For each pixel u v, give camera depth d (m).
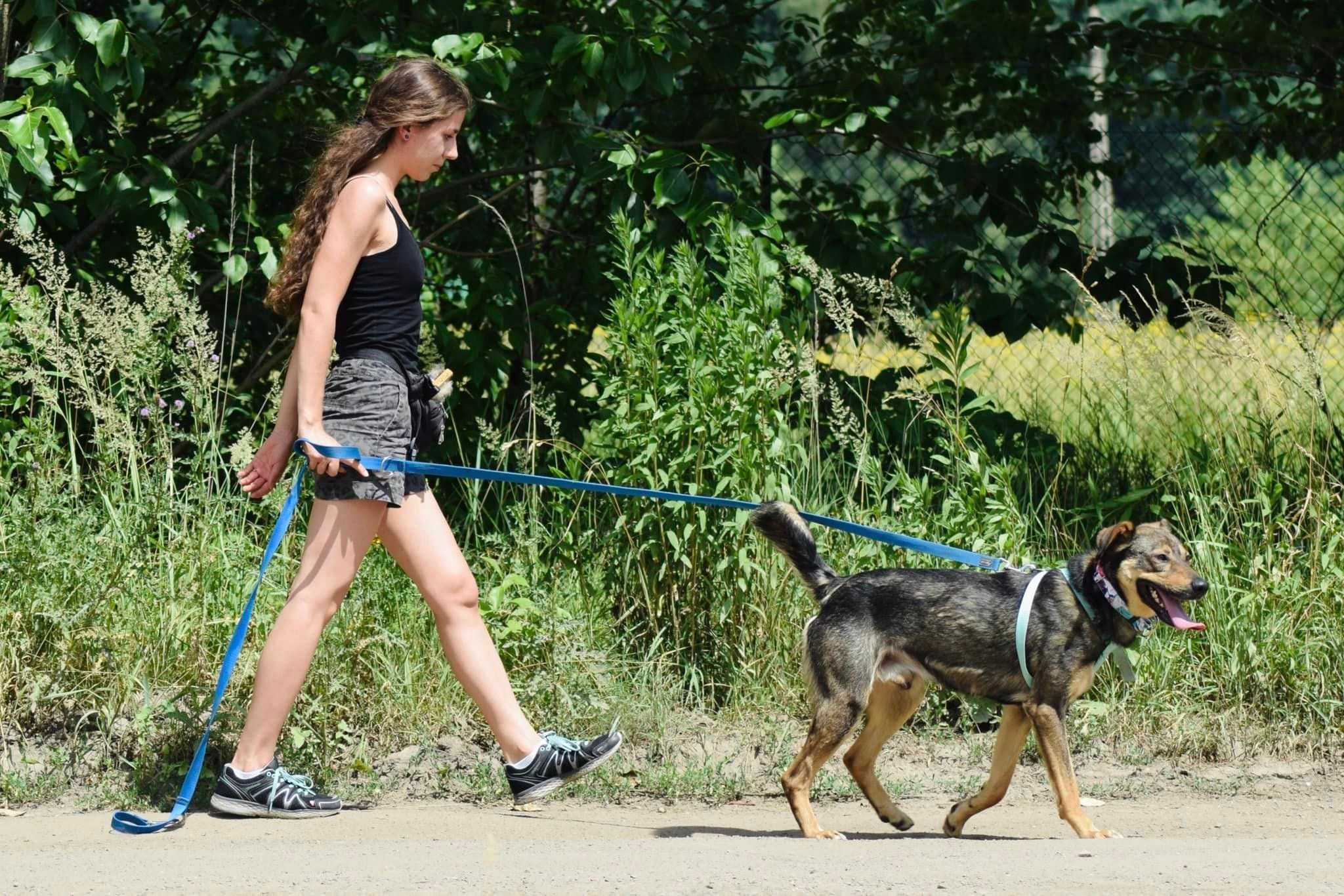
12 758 9.20
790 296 13.12
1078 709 10.36
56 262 12.56
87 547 9.99
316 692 9.56
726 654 10.73
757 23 16.62
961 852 6.91
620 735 8.20
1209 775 9.89
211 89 15.59
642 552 10.88
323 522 7.98
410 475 8.14
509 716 8.25
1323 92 15.73
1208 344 12.75
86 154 12.26
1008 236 14.56
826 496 11.65
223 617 9.93
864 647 8.25
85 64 11.22
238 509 11.03
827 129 13.73
